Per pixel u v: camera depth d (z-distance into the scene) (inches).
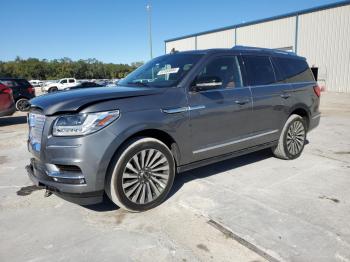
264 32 1088.8
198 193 152.5
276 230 116.8
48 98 131.3
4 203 147.7
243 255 102.5
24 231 121.4
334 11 874.1
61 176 118.0
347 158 210.8
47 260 102.6
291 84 201.3
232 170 186.5
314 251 103.7
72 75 3661.4
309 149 236.1
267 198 145.5
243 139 172.1
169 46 1528.1
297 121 205.8
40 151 123.2
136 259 101.9
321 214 129.1
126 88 143.9
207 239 112.3
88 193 119.0
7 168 204.7
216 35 1274.6
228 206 137.6
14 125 410.0
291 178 172.1
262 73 185.6
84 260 102.1
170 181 141.3
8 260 103.1
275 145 200.4
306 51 962.7
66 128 116.3
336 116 421.4
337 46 878.4
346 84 867.4
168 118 135.8
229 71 167.8
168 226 122.2
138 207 131.8
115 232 119.0
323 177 173.3
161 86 146.6
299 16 969.5
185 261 100.2
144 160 131.9
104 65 3983.8
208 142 154.6
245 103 168.7
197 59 156.9
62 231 120.9
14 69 3634.4
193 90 146.9
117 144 120.7
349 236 112.4
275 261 98.9
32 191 162.9
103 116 118.5
